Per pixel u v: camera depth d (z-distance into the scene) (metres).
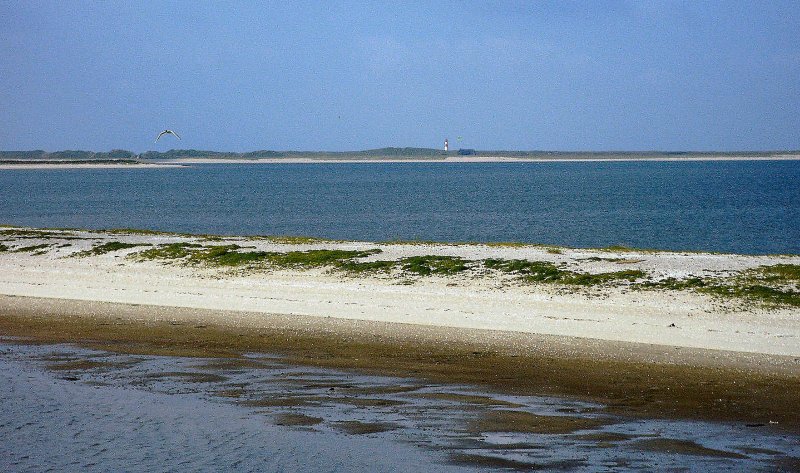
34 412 22.25
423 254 50.50
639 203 135.62
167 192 183.00
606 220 104.81
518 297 39.78
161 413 22.11
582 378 25.91
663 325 33.62
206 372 26.92
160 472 17.72
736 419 21.31
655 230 91.88
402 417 21.59
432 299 40.00
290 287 43.75
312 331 33.88
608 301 38.19
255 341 32.19
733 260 45.94
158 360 28.78
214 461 18.36
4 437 20.17
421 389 24.59
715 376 25.95
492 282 43.00
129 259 52.91
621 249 54.03
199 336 33.19
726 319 34.34
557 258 48.09
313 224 103.44
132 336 33.31
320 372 26.92
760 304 36.47
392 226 99.62
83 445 19.58
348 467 17.77
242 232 94.88
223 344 31.70
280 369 27.36
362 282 44.28
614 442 19.28
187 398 23.61
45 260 53.62
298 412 22.11
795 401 23.05
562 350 29.84
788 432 20.12
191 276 47.56
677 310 36.09
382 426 20.78
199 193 179.00
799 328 32.62
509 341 31.52
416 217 112.19
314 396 23.78
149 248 55.72
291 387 24.84
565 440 19.47
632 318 34.97
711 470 17.22
